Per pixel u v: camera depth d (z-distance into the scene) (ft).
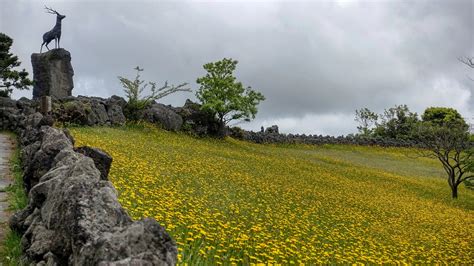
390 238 54.44
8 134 74.79
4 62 114.83
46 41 123.24
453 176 109.91
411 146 201.36
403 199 91.30
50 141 28.43
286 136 171.01
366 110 268.82
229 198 54.90
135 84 122.42
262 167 96.22
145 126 117.91
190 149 101.30
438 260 48.19
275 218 49.34
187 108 141.08
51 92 118.83
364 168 134.82
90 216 14.07
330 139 183.32
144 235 12.51
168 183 54.19
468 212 92.02
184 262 25.20
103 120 105.81
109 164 27.96
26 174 28.68
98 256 12.14
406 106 253.65
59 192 17.61
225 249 31.07
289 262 32.45
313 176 98.07
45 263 16.28
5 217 27.68
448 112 268.62
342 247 43.73
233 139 149.07
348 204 72.95
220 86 142.41
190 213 38.78
